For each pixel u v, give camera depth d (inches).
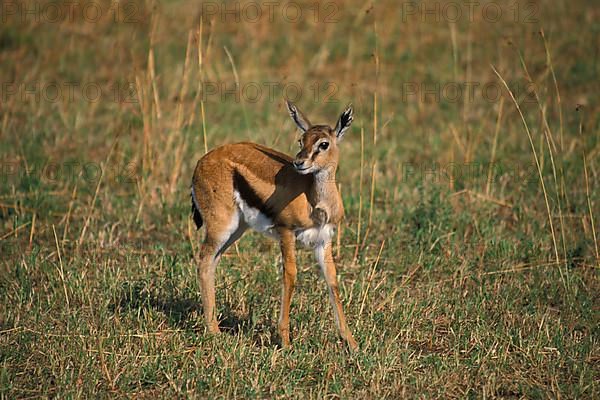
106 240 518.9
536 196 572.7
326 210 383.2
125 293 437.7
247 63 808.9
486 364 376.5
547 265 480.7
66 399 342.0
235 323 422.3
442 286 463.5
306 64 823.7
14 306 428.5
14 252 496.4
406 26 881.5
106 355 381.4
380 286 459.2
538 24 870.4
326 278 392.2
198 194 406.6
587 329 413.4
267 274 466.6
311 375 371.2
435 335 410.9
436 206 531.8
